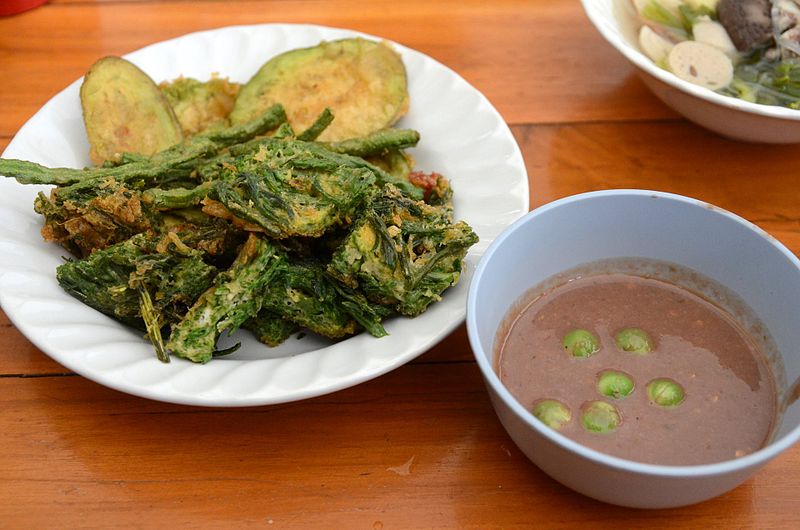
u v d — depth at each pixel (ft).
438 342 1.31
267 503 1.24
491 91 1.87
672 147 1.76
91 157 1.57
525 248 1.30
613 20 1.81
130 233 1.42
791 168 1.71
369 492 1.25
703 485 1.08
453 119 1.68
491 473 1.27
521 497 1.24
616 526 1.21
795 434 1.08
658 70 1.61
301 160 1.41
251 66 1.82
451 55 1.96
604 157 1.74
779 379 1.22
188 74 1.79
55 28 2.02
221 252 1.39
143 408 1.34
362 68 1.71
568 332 1.28
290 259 1.39
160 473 1.27
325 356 1.30
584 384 1.23
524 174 1.55
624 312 1.31
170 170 1.49
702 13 1.82
